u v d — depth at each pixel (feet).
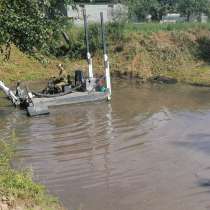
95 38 136.77
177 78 116.98
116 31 138.72
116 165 53.36
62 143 61.62
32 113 76.74
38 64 125.39
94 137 64.44
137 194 45.50
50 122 72.95
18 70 120.26
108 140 62.95
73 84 93.40
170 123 72.23
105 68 90.43
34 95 85.35
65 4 64.75
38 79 116.98
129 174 50.67
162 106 85.10
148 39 136.36
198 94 97.71
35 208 35.73
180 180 48.80
